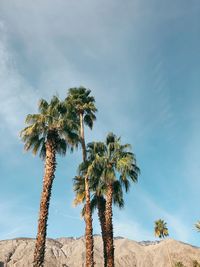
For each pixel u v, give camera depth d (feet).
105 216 81.35
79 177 86.69
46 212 62.90
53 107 79.66
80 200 86.48
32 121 77.56
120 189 90.12
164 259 549.13
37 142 78.79
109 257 74.90
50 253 566.77
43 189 65.62
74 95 106.73
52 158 70.54
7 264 491.31
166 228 264.72
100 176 87.10
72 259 554.87
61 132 75.31
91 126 106.42
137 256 592.19
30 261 493.77
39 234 60.23
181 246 567.59
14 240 589.32
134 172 89.56
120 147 91.56
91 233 73.51
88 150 93.15
